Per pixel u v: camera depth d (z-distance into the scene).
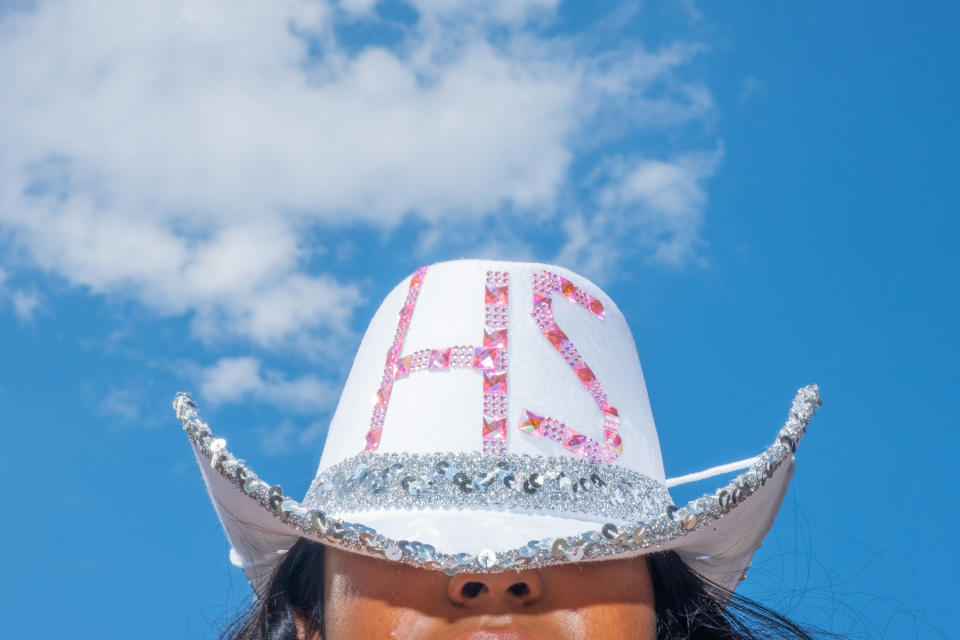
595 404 2.59
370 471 2.48
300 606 2.71
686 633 2.70
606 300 2.82
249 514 2.61
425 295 2.70
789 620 3.06
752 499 2.46
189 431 2.50
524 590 2.33
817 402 2.51
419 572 2.36
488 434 2.46
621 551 2.29
